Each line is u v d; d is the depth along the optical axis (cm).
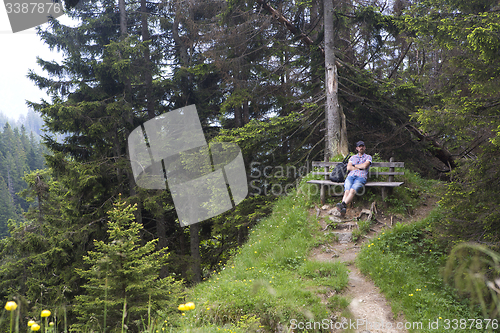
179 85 1518
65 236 1177
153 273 612
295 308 498
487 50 555
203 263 1536
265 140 1143
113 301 520
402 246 662
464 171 557
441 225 571
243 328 467
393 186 791
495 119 548
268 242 764
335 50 1262
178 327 470
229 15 1261
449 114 584
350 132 1345
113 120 1237
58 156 1167
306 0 1236
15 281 1380
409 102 1174
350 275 609
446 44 723
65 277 1081
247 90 1295
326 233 751
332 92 1104
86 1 1448
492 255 145
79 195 1256
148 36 1612
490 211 499
